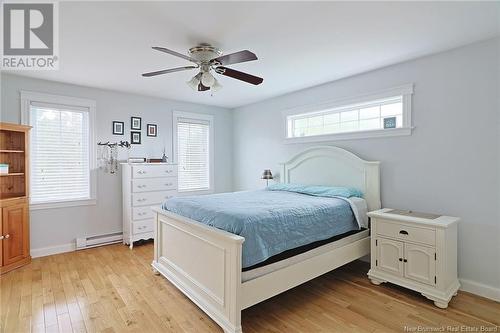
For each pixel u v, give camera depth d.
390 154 3.23
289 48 2.66
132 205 4.02
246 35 2.38
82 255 3.70
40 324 2.14
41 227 3.68
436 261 2.41
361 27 2.26
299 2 1.89
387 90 3.21
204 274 2.31
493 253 2.53
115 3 1.88
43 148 3.70
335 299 2.55
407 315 2.28
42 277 2.99
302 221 2.49
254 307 2.42
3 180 3.37
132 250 3.92
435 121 2.86
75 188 3.95
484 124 2.56
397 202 3.18
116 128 4.27
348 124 3.74
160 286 2.79
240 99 4.82
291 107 4.39
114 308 2.38
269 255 2.18
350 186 3.54
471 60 2.62
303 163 4.13
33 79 3.58
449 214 2.78
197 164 5.23
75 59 2.91
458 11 2.02
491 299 2.51
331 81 3.76
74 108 3.90
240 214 2.22
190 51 2.58
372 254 2.90
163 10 1.97
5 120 3.40
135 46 2.58
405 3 1.91
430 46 2.65
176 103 4.92
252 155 5.19
